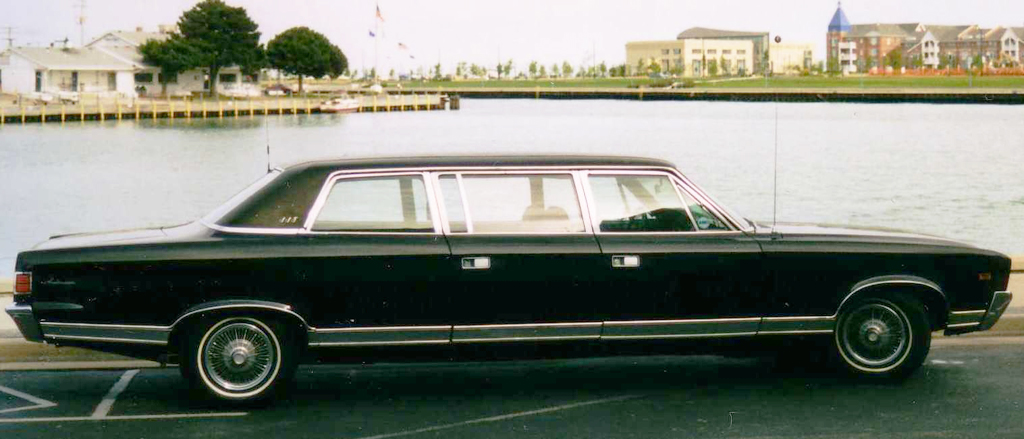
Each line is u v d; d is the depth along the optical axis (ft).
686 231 27.12
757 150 222.48
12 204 134.41
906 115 385.50
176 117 339.77
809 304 27.35
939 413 25.55
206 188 155.43
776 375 29.76
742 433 24.09
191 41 399.65
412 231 26.27
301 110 390.42
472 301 26.12
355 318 25.88
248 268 25.50
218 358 25.95
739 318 27.04
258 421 25.29
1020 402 26.48
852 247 27.55
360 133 290.15
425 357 26.53
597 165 27.25
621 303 26.55
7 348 31.73
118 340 25.59
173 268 25.43
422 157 27.07
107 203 136.67
